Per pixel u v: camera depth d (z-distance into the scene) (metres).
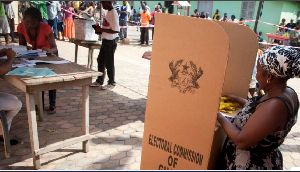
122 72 6.79
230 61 2.03
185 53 1.51
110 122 3.77
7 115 2.71
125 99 4.78
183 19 1.47
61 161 2.74
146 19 11.80
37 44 3.59
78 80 2.58
